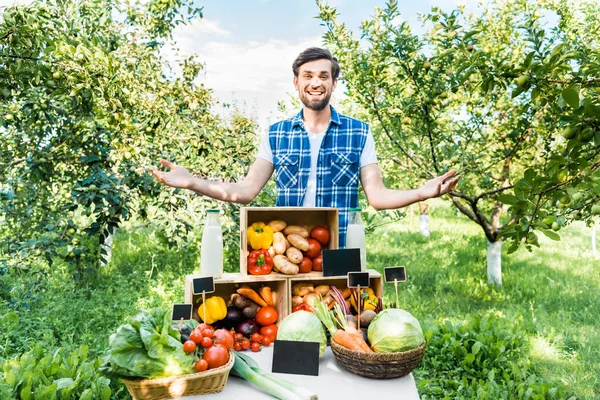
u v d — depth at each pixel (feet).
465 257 30.89
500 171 22.79
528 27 9.28
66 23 14.51
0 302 16.89
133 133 14.42
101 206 14.90
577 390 13.35
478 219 21.94
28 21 12.07
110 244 24.09
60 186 18.20
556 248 35.09
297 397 5.63
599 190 5.86
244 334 7.63
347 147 9.06
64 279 19.90
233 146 16.35
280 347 6.51
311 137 9.18
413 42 16.38
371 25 18.28
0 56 12.55
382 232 39.34
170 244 18.17
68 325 15.65
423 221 38.99
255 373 6.12
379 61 17.08
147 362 5.57
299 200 9.14
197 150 15.92
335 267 7.45
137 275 21.39
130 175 15.65
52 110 16.65
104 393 10.40
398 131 18.24
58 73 12.55
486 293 22.88
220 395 5.90
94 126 16.33
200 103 16.69
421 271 26.66
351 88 19.03
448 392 12.93
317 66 8.48
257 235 7.89
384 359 6.13
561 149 16.98
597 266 29.04
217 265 7.91
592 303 21.43
